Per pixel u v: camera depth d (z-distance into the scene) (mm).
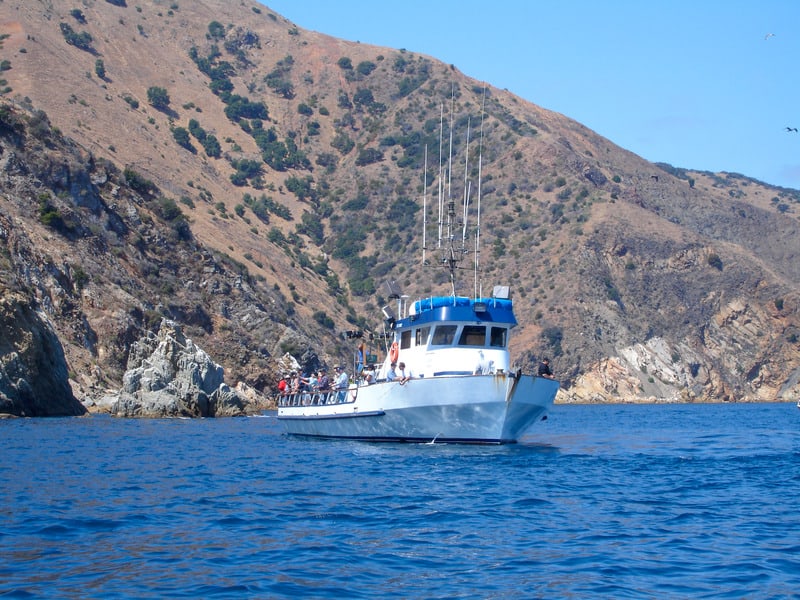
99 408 78375
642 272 184250
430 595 18344
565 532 23938
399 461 38531
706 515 26250
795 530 24188
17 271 86562
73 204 107062
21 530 23656
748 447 49875
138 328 94375
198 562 20516
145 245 115438
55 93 185500
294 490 30578
